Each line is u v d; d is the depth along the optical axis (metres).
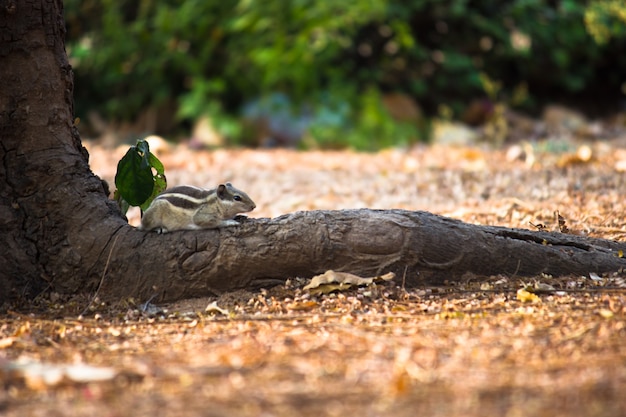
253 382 7.38
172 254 10.80
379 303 10.23
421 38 31.98
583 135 27.77
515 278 10.92
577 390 6.89
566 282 10.79
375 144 28.14
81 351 8.71
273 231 10.77
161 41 30.23
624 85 33.84
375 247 10.73
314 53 29.22
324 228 10.77
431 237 10.81
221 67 30.38
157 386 7.35
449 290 10.66
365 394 7.01
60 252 10.94
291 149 27.62
